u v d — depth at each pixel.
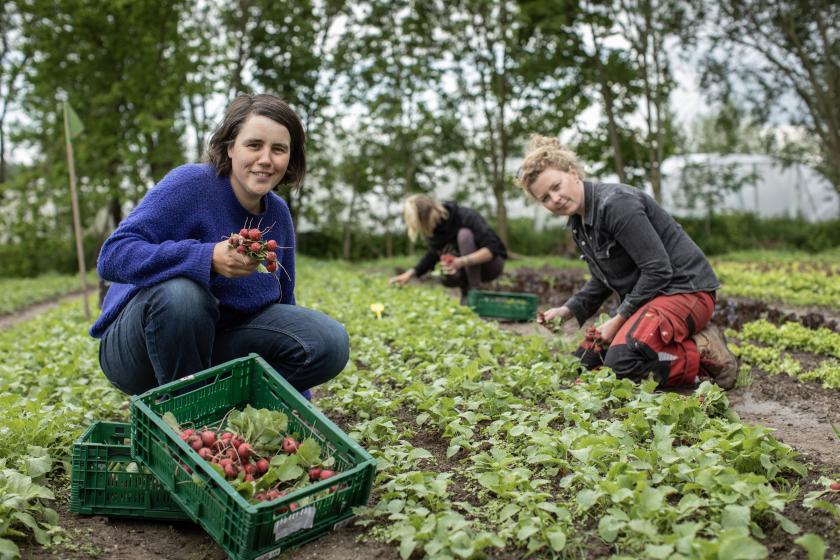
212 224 3.21
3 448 3.12
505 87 20.11
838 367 4.93
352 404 3.94
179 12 19.02
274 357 3.41
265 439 2.82
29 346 6.80
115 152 18.33
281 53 20.67
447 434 3.42
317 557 2.42
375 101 20.84
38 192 19.80
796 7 19.64
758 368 5.31
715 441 2.88
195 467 2.43
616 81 19.11
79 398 4.41
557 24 17.05
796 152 25.64
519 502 2.63
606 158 21.00
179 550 2.61
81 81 19.25
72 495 2.76
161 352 3.06
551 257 19.16
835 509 2.42
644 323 4.19
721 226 22.75
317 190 23.06
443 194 24.75
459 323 6.71
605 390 3.95
